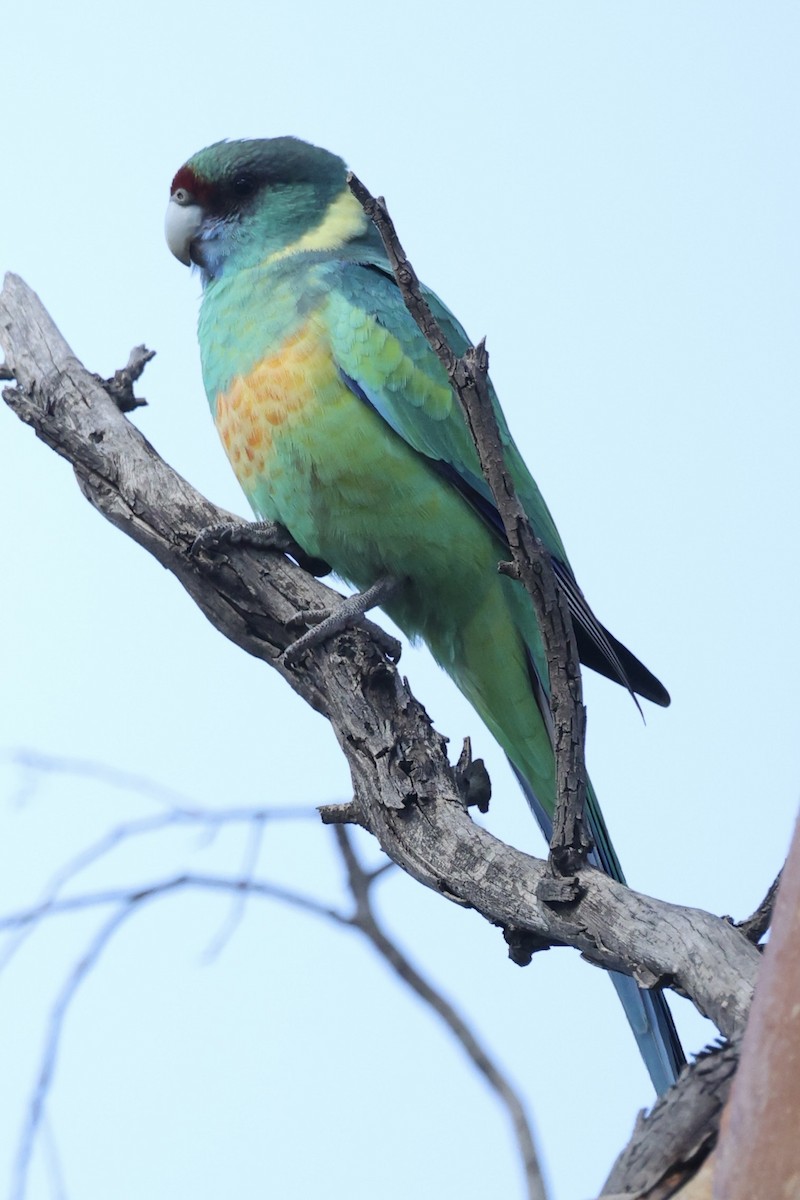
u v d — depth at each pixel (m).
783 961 4.37
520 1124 6.71
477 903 7.75
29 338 10.43
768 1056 4.36
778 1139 4.33
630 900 6.98
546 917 7.30
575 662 7.20
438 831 8.03
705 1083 5.07
